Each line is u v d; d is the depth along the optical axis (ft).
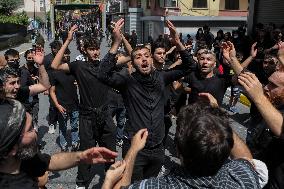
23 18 126.00
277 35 37.04
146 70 12.88
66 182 17.92
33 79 19.13
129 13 118.11
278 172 8.45
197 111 5.66
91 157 7.39
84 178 15.74
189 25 91.09
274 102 9.00
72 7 140.26
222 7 92.27
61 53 15.43
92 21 180.34
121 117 21.89
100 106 15.84
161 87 13.19
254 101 7.57
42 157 7.52
